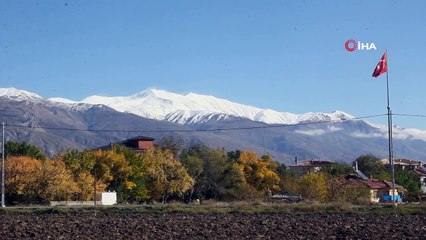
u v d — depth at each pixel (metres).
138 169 135.88
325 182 135.00
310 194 133.75
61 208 89.81
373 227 60.69
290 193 151.12
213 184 145.75
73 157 132.38
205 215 81.19
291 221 70.00
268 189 151.50
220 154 151.12
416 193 156.38
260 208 90.62
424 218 74.69
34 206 103.38
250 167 152.62
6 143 152.25
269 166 155.00
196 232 56.16
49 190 122.69
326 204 96.88
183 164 145.12
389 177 176.62
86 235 53.06
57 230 57.34
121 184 133.88
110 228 59.75
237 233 55.44
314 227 61.47
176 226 62.44
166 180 138.12
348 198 128.62
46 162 127.56
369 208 89.44
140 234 54.16
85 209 89.69
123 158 134.38
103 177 131.75
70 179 125.62
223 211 87.31
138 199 136.12
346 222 68.25
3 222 67.31
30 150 152.75
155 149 156.12
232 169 146.62
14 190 122.50
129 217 76.81
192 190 144.38
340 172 174.75
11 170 122.88
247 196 143.75
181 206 95.88
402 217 76.94
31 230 56.97
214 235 53.59
